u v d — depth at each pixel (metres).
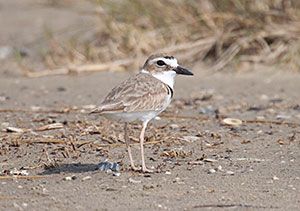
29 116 14.12
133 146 12.07
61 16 23.30
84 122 13.48
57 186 9.98
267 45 18.64
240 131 13.11
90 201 9.37
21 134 12.71
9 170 10.73
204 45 19.00
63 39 20.44
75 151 11.70
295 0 18.77
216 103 15.34
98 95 16.08
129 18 19.64
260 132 13.03
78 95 16.12
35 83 17.44
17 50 20.31
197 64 18.73
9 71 18.75
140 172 10.59
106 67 18.62
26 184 10.08
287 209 9.11
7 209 9.10
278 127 13.42
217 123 13.74
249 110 14.77
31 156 11.48
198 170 10.73
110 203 9.30
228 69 18.28
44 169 10.80
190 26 19.27
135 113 10.36
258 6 18.80
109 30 19.83
